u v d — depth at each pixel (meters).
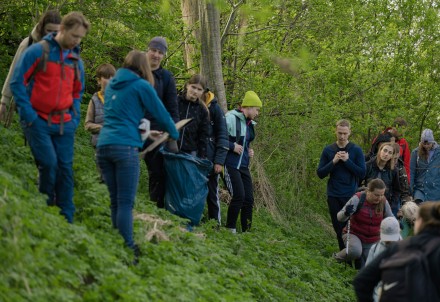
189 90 8.87
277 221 12.45
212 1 10.67
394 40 16.80
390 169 11.34
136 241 6.70
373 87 15.91
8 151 7.34
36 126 6.12
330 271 10.41
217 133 9.49
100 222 6.66
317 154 14.25
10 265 4.72
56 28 6.79
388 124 15.56
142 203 8.17
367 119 15.30
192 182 8.63
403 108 16.19
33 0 11.25
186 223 8.41
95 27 11.89
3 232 5.02
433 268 4.93
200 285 6.38
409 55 17.09
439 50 17.84
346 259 10.62
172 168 8.60
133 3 11.98
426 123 18.08
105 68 8.36
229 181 9.98
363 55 16.19
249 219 10.51
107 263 5.68
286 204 13.32
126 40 12.48
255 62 15.20
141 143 6.42
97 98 8.40
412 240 5.09
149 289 5.71
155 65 8.38
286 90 14.23
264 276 8.32
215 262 7.39
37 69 6.09
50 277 4.98
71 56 6.25
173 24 13.48
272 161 13.83
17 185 5.95
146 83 6.35
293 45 15.36
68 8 11.41
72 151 6.42
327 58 14.92
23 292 4.57
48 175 6.22
